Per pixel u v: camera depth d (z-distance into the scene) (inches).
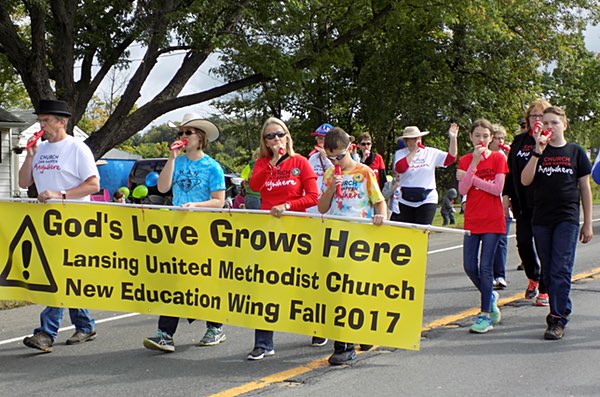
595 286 342.3
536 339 248.4
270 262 229.1
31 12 625.0
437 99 1067.9
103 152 703.1
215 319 235.8
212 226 235.3
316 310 224.1
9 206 250.8
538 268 312.5
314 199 229.3
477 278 265.0
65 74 666.2
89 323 265.6
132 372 222.1
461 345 243.3
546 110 250.4
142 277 242.7
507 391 193.9
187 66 729.0
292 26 713.0
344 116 1279.5
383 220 214.8
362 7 801.6
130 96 700.7
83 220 245.4
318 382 206.1
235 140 1337.4
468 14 805.2
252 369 221.6
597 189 1462.8
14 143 1095.0
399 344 215.5
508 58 1097.4
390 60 1124.5
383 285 216.7
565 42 1111.0
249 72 788.0
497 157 259.6
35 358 242.7
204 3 635.5
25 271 250.4
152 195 737.0
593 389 193.9
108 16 689.6
